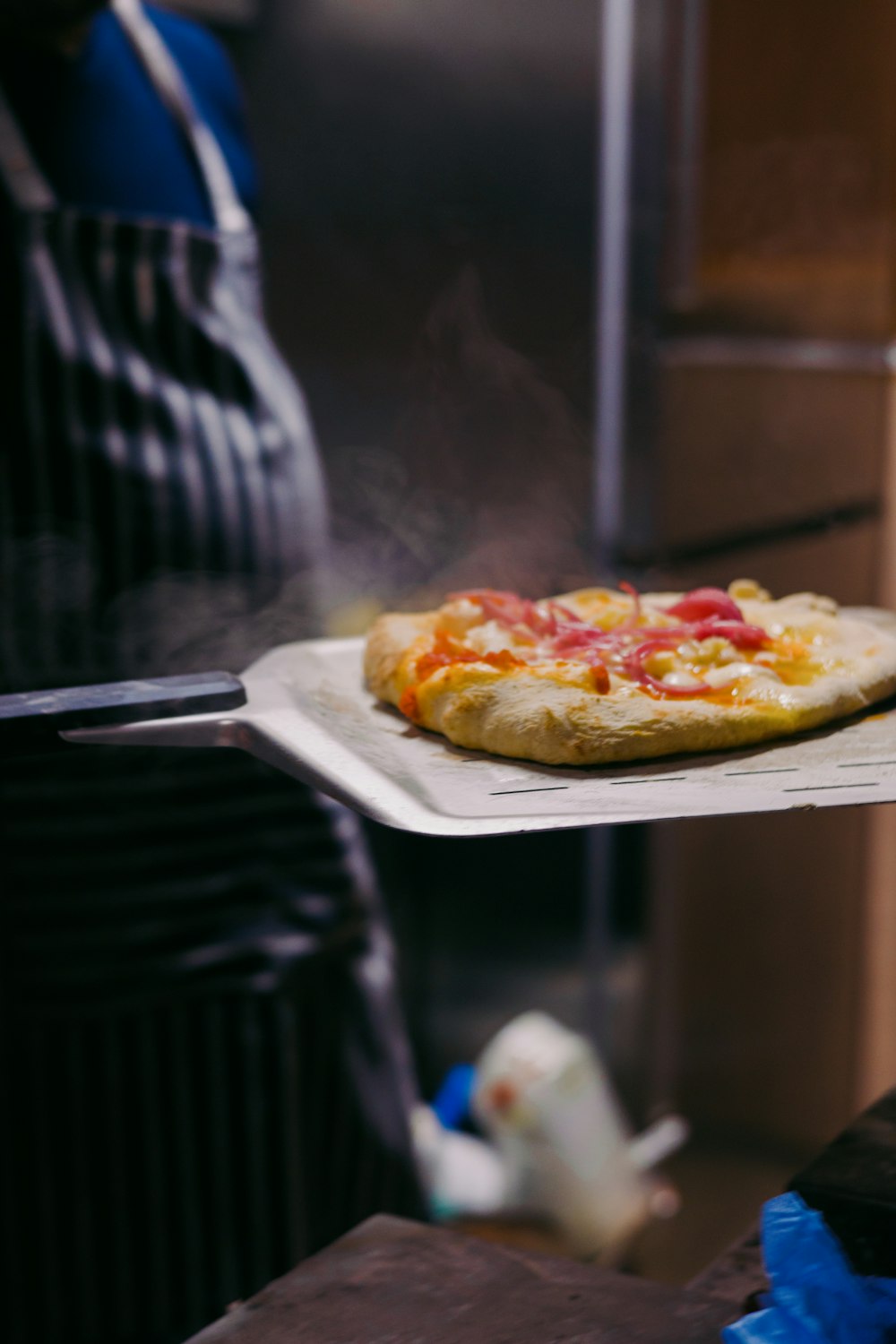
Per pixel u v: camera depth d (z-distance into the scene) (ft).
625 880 5.99
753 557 5.63
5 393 3.98
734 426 5.42
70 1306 4.15
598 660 2.32
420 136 5.29
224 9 4.86
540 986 6.22
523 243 5.31
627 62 4.83
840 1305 1.44
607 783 1.95
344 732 2.11
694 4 4.79
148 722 1.97
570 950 6.12
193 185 4.43
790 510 5.81
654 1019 6.23
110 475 4.11
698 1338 1.65
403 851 6.16
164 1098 4.12
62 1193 4.08
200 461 4.25
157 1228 4.17
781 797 1.84
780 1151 6.72
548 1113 5.37
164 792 3.98
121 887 3.98
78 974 3.97
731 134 5.10
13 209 3.90
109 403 4.10
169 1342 4.26
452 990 6.42
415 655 2.34
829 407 5.92
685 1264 6.37
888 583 6.37
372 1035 4.48
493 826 1.70
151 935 4.02
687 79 4.85
